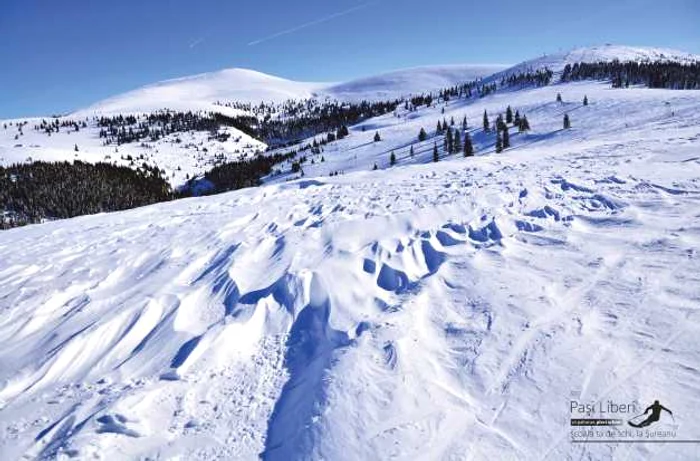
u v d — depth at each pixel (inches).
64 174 4072.3
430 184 559.2
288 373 214.7
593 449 139.4
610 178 421.7
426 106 7642.7
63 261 417.4
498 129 3531.0
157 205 748.0
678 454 133.0
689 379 158.4
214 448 168.2
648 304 206.1
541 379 172.2
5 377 229.3
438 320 229.5
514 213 366.6
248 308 272.8
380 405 171.0
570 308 215.9
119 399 194.5
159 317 275.3
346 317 249.4
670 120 1321.4
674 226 284.8
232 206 614.5
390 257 317.1
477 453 143.3
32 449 172.9
